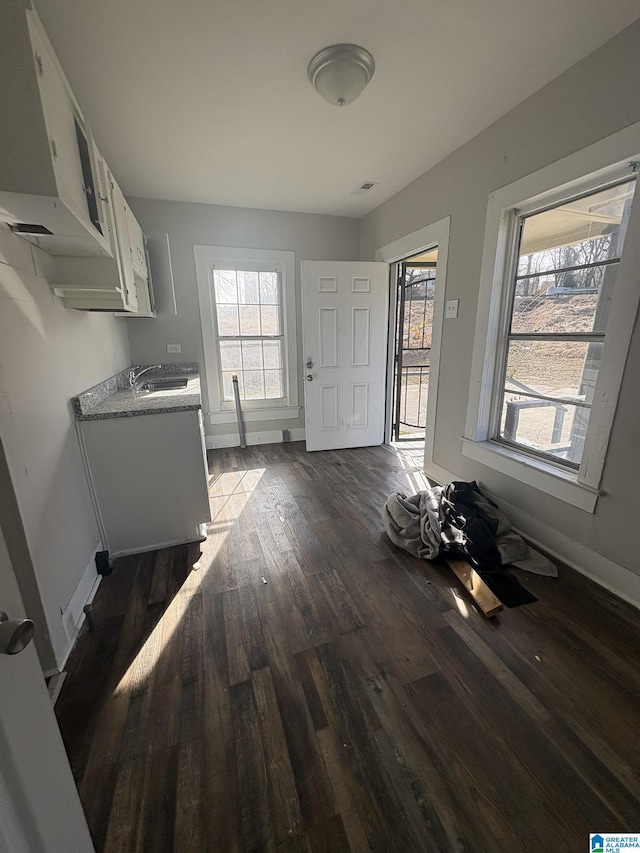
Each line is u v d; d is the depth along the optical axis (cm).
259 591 178
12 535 122
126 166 261
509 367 234
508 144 203
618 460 165
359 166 265
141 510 207
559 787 99
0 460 117
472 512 217
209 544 219
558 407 205
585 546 184
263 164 260
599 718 117
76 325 196
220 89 178
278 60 160
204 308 361
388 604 168
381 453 377
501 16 139
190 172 271
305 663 138
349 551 210
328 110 196
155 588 182
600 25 144
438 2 132
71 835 58
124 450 196
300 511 257
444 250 263
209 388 381
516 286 223
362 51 154
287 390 408
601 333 180
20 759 47
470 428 255
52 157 105
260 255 367
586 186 174
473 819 93
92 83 171
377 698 124
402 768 104
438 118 206
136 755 108
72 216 123
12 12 94
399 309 386
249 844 89
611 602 167
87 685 131
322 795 98
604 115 156
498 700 123
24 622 45
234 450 391
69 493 168
